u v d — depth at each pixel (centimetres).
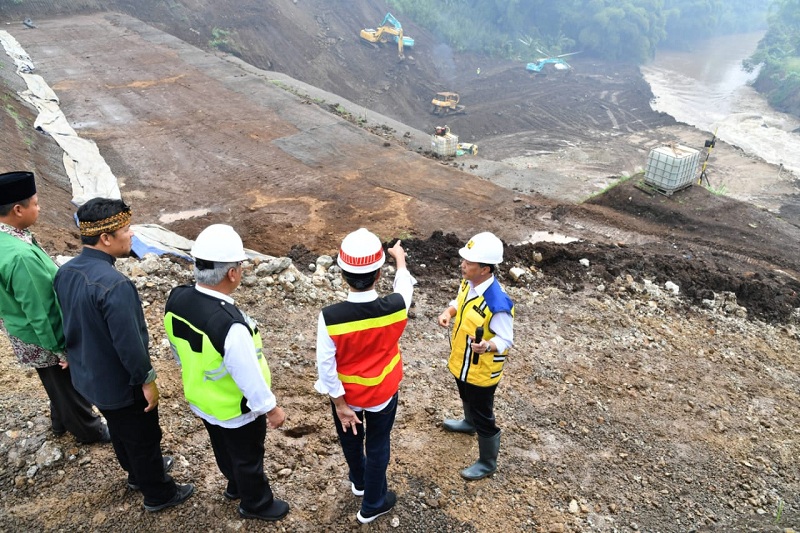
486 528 380
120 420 303
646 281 923
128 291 280
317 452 433
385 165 1647
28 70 2109
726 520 430
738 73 6450
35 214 321
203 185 1459
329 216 1335
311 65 4238
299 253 1030
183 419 436
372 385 312
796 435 574
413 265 947
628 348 703
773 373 711
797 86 4978
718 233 1345
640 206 1464
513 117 4347
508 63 5944
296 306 675
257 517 348
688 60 7144
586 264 959
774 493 474
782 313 923
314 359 562
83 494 353
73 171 1428
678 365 683
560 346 678
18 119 1520
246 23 3972
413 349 634
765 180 3022
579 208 1446
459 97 4669
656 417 560
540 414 532
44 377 353
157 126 1794
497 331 363
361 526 364
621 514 418
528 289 865
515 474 441
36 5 2961
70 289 286
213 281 274
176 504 353
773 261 1220
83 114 1828
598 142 3816
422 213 1373
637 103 4812
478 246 354
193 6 3794
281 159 1634
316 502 379
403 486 407
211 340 269
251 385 275
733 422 577
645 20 6625
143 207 1331
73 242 923
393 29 4869
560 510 411
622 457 489
